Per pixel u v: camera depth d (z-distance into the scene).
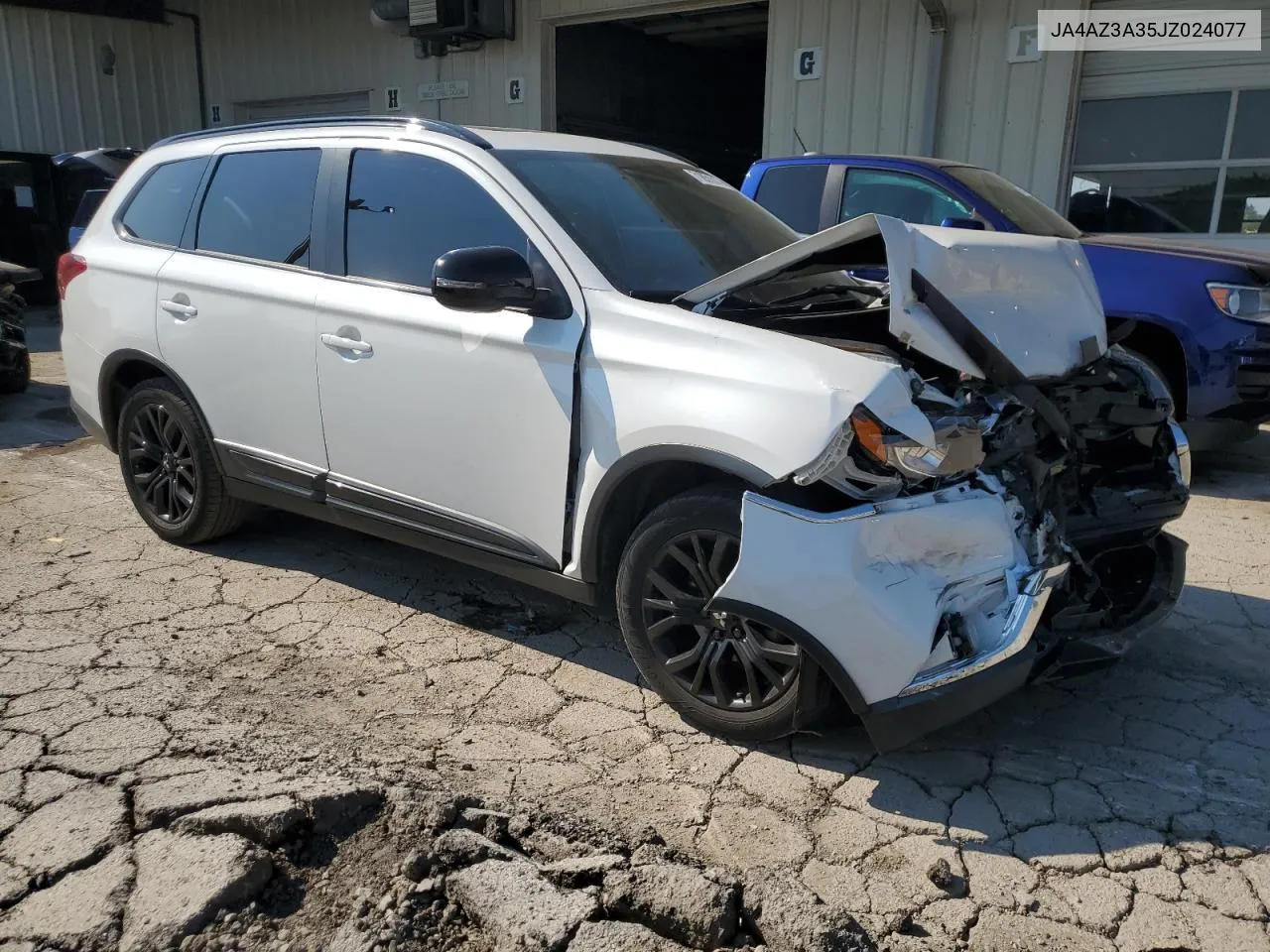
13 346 7.91
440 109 13.64
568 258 3.41
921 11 9.70
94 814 2.59
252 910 2.30
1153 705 3.53
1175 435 3.81
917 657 2.71
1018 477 3.14
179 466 4.68
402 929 2.26
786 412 2.82
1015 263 3.32
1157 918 2.45
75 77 15.67
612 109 14.96
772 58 10.70
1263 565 4.88
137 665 3.55
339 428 3.95
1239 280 5.81
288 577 4.47
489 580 4.50
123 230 4.86
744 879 2.44
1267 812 2.89
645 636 3.28
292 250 4.14
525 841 2.60
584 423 3.26
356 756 2.98
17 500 5.50
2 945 2.16
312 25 14.64
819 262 3.30
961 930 2.40
